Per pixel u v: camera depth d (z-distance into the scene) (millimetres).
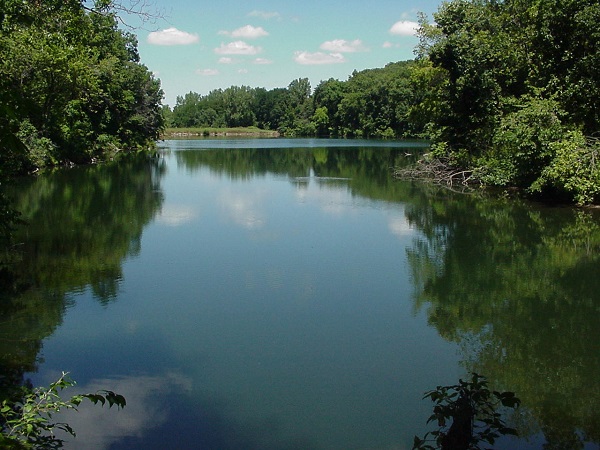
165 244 14648
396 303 10336
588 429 6129
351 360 7930
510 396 4863
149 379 7340
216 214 19125
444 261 13164
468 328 9156
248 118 130750
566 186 19516
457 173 28438
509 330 9086
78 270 12242
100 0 9586
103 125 47281
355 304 10266
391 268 12562
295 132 118250
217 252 13852
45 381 7191
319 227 17062
